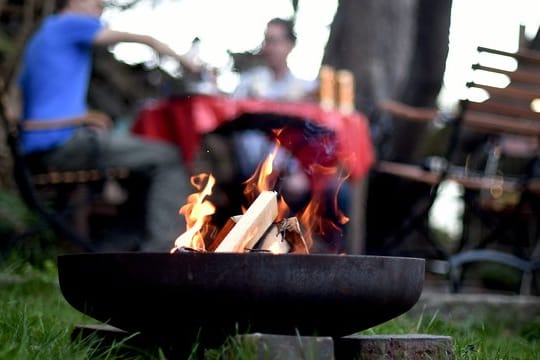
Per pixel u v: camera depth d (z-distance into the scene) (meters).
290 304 2.39
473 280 8.82
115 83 8.95
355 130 5.62
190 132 5.52
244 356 2.30
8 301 3.90
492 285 8.65
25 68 5.47
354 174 5.65
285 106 5.52
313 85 7.05
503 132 5.79
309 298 2.39
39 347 2.70
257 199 2.72
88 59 5.54
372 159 5.74
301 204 6.18
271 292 2.37
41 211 5.23
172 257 2.38
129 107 9.02
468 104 5.45
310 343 2.38
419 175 6.00
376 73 8.97
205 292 2.37
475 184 5.86
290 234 2.71
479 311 4.75
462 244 6.06
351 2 9.09
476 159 7.57
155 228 5.36
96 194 5.46
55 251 6.04
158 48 5.50
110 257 2.45
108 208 7.25
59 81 5.41
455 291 5.76
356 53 9.02
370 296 2.46
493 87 5.44
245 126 5.83
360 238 6.01
